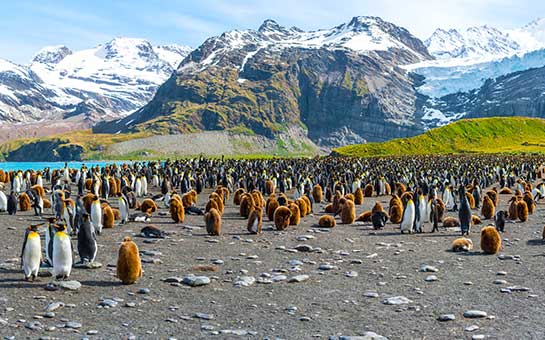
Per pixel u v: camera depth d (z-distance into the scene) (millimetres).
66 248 15227
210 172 67125
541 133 199875
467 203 25062
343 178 56406
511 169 81438
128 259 15086
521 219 30641
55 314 12359
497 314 12805
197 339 11023
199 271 17000
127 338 10961
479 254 20344
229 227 27406
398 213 29516
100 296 13883
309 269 17625
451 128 193625
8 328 11266
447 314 12602
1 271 16281
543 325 11977
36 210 31594
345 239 23750
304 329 11727
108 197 45344
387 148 173625
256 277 16328
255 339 11094
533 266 18141
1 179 65500
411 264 18469
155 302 13539
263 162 108188
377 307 13367
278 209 26594
